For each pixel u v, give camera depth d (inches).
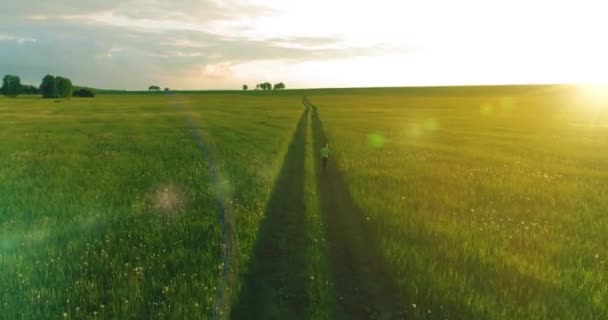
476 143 1253.7
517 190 599.5
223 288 296.5
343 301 290.7
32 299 270.7
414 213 472.7
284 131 1488.7
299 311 279.9
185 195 554.3
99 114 2546.8
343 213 504.7
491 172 753.0
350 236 419.8
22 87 6752.0
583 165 864.3
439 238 391.2
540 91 7081.7
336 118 2322.8
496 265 327.0
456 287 292.4
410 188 609.6
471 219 453.1
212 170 727.1
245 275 328.5
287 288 309.9
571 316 253.8
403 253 353.1
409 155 964.6
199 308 263.4
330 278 324.5
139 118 2206.0
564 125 1993.1
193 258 342.3
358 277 327.0
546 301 272.7
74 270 321.4
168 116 2375.7
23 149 1016.2
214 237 393.7
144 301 274.8
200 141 1171.9
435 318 260.5
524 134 1562.5
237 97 6574.8
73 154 929.5
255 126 1706.4
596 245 372.8
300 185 660.7
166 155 911.7
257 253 374.0
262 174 697.0
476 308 265.6
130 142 1163.3
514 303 271.7
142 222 436.1
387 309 279.7
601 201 539.8
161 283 294.7
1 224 425.1
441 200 540.1
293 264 351.6
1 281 296.4
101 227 423.2
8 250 359.3
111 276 312.5
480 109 3440.0
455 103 4414.4
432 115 2699.3
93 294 281.4
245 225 434.6
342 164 832.3
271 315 273.7
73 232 407.2
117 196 542.9
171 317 253.4
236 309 280.2
